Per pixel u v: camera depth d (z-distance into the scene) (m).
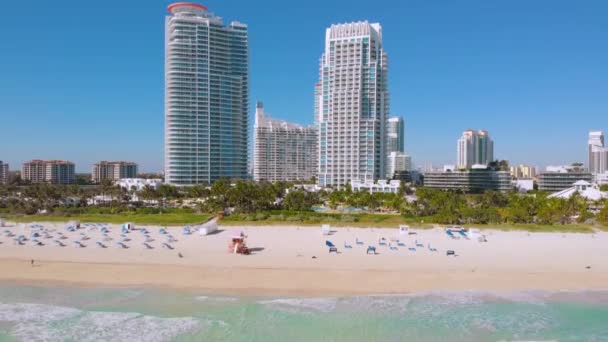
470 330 43.34
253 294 52.66
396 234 90.50
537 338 41.81
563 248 76.06
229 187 152.25
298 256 69.81
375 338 41.56
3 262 65.94
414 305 49.44
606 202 113.69
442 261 66.75
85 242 80.75
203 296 51.97
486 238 85.38
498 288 54.88
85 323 44.62
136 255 70.25
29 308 48.47
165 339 41.12
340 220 109.88
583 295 52.72
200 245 78.19
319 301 50.47
